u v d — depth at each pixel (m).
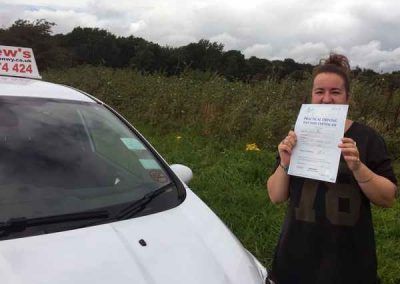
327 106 2.40
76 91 3.43
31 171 2.53
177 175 3.00
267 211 5.36
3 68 3.33
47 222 2.22
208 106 9.14
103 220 2.33
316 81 2.50
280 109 8.59
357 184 2.41
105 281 1.92
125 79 12.55
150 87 11.26
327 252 2.46
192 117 9.32
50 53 30.58
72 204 2.39
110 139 3.00
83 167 2.68
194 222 2.51
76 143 2.82
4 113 2.79
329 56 2.59
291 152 2.46
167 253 2.18
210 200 5.56
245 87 10.45
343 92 2.47
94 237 2.16
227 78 11.88
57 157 2.67
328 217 2.45
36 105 2.96
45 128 2.82
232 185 6.07
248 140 8.17
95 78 12.97
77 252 2.04
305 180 2.52
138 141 3.15
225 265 2.24
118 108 10.84
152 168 2.90
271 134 8.00
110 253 2.08
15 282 1.83
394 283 4.09
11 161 2.54
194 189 5.94
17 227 2.16
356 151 2.27
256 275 2.28
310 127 2.42
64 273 1.92
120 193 2.58
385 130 8.35
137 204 2.50
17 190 2.39
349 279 2.46
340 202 2.43
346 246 2.45
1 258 1.94
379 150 2.42
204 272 2.13
